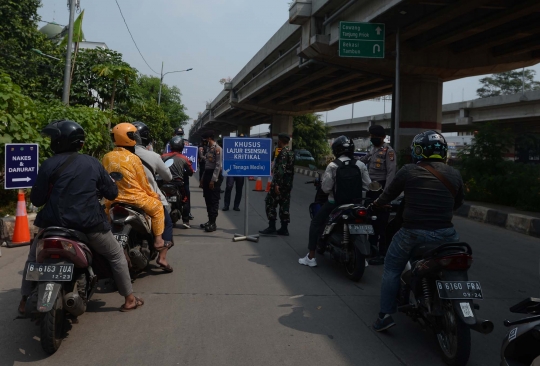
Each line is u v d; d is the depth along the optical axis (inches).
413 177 151.3
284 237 321.1
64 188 146.6
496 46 732.7
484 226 410.6
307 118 1913.1
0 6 823.1
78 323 164.2
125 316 171.5
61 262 139.0
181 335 155.5
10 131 321.1
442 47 738.8
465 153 572.4
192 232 335.6
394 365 139.8
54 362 135.0
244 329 162.2
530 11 518.3
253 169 306.3
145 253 206.5
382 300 159.8
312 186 759.7
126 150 202.2
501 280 236.7
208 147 341.1
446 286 133.8
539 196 455.2
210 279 220.5
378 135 272.4
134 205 199.5
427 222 148.4
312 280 223.9
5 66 807.1
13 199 345.7
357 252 217.3
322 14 746.2
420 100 793.6
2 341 148.0
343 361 141.0
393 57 714.2
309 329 164.4
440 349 145.6
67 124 152.1
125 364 134.3
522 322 112.0
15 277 213.2
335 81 989.2
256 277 225.9
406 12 592.1
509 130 572.1
